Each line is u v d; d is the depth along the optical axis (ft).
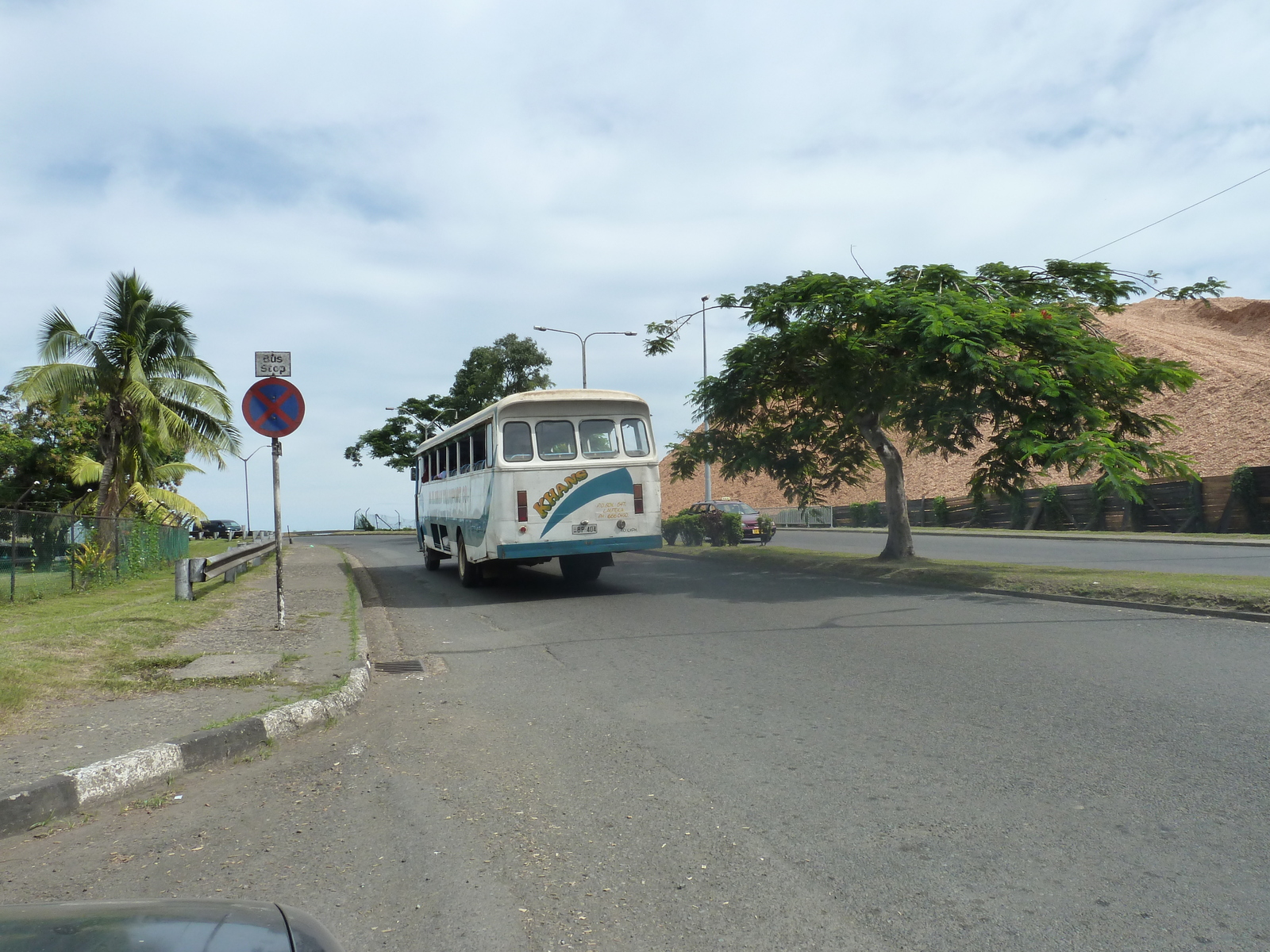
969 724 19.63
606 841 13.85
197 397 85.61
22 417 106.42
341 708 23.44
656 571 63.52
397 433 211.82
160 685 24.54
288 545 138.51
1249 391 151.12
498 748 19.52
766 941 10.55
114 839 14.67
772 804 15.23
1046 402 45.14
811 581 52.21
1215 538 81.46
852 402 51.44
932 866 12.47
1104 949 10.09
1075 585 38.70
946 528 126.21
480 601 49.96
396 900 11.97
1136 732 18.48
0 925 6.19
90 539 62.49
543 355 190.60
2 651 28.40
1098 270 50.47
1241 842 12.87
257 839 14.48
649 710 22.31
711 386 58.59
